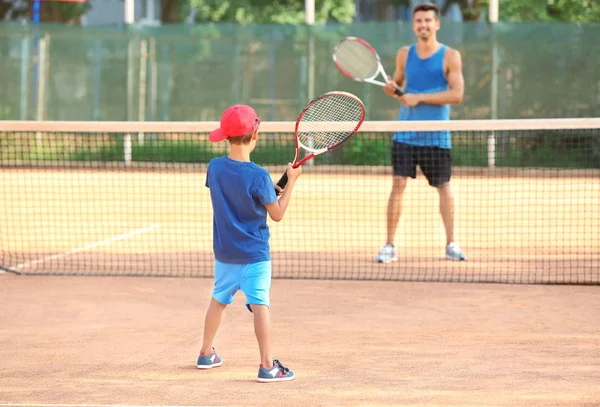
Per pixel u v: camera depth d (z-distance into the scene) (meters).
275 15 41.22
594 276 15.39
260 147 37.81
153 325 11.97
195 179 34.19
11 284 14.80
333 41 38.59
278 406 8.51
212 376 9.56
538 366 9.90
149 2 41.47
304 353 10.49
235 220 9.40
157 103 39.72
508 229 21.30
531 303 13.27
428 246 18.94
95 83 39.84
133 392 8.98
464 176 34.34
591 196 27.12
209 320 9.80
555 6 39.75
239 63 39.16
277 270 16.14
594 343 10.94
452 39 38.06
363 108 10.55
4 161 38.97
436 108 16.97
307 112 10.55
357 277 15.38
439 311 12.75
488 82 37.94
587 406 8.48
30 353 10.54
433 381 9.32
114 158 38.91
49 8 42.78
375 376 9.52
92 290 14.30
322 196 27.61
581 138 37.19
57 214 24.42
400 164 16.91
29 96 40.03
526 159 37.31
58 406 8.52
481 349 10.65
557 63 37.59
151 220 23.33
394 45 38.19
